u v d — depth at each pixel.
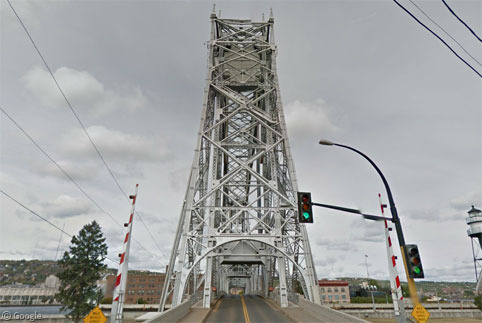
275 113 35.03
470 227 48.88
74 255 51.62
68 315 48.06
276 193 27.88
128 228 14.25
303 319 18.45
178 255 25.62
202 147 32.34
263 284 42.75
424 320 11.40
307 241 26.23
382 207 18.03
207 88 34.22
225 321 18.67
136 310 56.53
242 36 39.44
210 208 28.22
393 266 17.09
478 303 55.28
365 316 55.06
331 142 15.02
